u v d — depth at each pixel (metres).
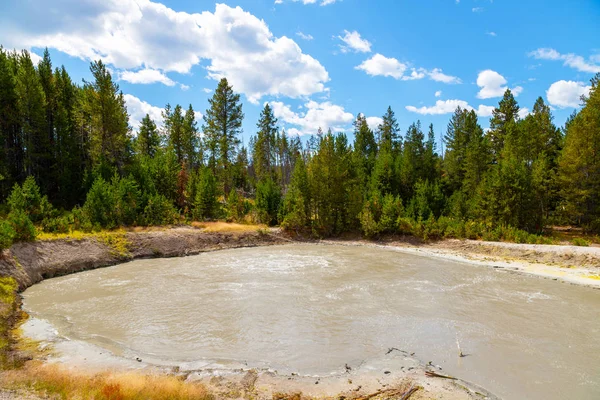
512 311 15.98
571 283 20.88
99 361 11.33
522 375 10.44
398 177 49.84
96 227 30.59
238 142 59.66
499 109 51.59
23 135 39.72
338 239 41.41
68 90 46.31
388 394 9.27
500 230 33.25
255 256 31.17
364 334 13.48
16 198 28.73
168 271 24.69
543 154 40.94
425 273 23.75
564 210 35.91
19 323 14.80
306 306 16.73
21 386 8.71
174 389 8.84
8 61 39.72
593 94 37.62
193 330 14.05
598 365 11.09
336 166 42.28
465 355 11.73
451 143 59.41
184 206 47.00
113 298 18.25
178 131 58.41
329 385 9.78
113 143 43.50
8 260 20.39
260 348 12.40
